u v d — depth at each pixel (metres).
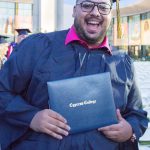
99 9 2.58
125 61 2.79
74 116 2.44
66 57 2.60
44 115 2.43
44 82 2.55
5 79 2.63
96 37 2.62
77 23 2.62
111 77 2.64
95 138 2.55
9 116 2.57
